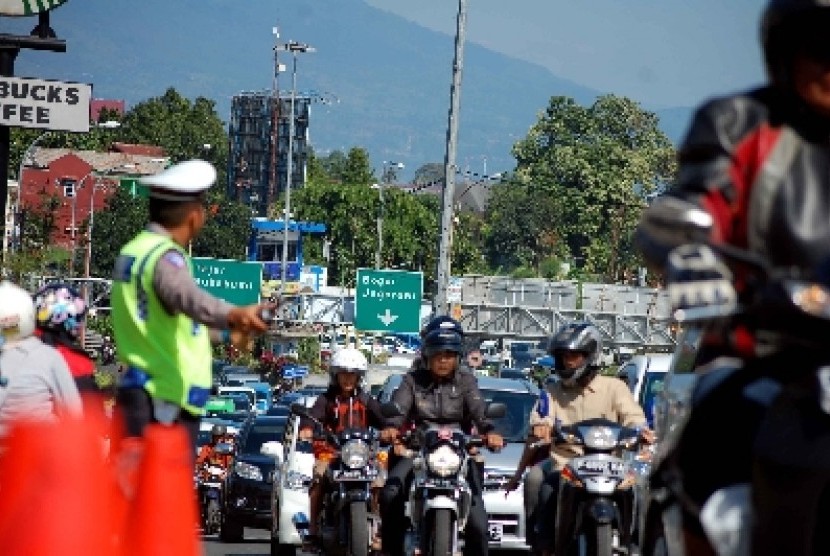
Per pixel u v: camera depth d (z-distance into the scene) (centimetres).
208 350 1709
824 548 927
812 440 888
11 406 2031
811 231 953
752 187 962
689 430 968
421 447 2823
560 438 2484
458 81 8169
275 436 5394
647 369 4034
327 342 15550
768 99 978
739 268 958
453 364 2894
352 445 3112
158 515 1122
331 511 3175
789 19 956
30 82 3672
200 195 1694
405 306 12319
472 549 2884
